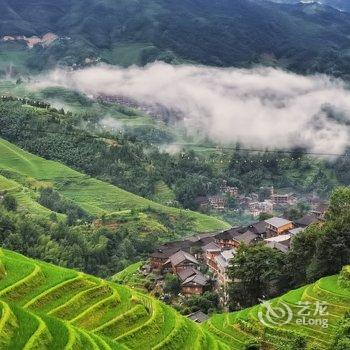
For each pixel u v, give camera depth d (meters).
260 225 193.88
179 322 74.56
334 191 142.38
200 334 74.31
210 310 126.12
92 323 70.25
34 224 174.50
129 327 71.50
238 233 185.38
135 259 191.88
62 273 80.81
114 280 160.12
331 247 111.00
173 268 160.38
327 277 104.19
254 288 121.44
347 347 74.38
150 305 79.38
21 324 50.94
